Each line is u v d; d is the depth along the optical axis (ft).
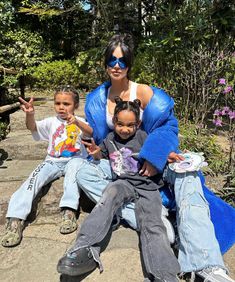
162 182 7.94
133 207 7.75
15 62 19.90
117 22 28.40
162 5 18.15
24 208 8.18
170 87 15.79
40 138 9.38
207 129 14.66
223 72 14.93
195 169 7.39
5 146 12.69
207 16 15.38
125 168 7.83
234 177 10.34
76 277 6.78
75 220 8.41
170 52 15.56
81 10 31.42
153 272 6.31
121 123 7.75
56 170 9.12
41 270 7.11
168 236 7.23
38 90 28.55
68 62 29.19
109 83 8.78
